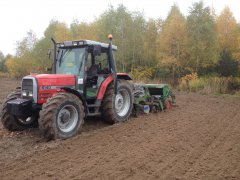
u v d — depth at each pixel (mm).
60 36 38594
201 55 26469
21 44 49156
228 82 24594
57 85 8062
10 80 43938
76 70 8758
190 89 22766
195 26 27125
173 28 26953
